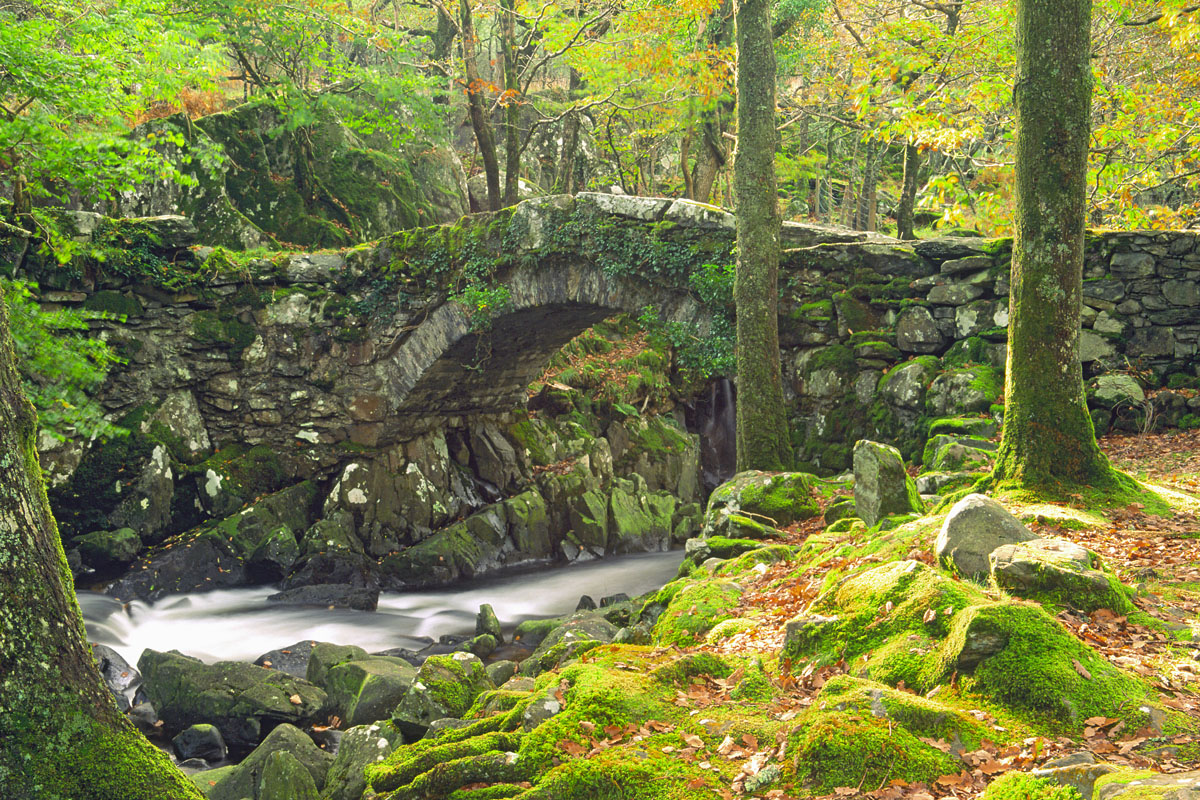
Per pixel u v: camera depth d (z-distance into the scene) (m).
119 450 14.65
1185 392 10.70
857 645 4.47
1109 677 3.69
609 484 18.38
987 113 14.97
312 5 18.78
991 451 9.35
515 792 3.77
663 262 13.19
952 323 11.66
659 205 13.29
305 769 5.48
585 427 19.53
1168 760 3.17
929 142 12.56
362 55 23.72
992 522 5.09
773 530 9.11
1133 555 5.53
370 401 16.22
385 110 19.98
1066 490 6.70
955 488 8.62
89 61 11.62
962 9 16.70
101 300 14.59
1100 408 10.80
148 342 15.12
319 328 16.17
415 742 5.17
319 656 9.07
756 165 11.04
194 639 11.95
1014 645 3.80
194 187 18.73
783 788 3.42
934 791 3.23
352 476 15.98
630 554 17.03
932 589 4.44
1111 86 15.75
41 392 11.76
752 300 11.09
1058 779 2.94
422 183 23.80
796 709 4.12
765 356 11.10
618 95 22.14
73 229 14.23
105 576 14.10
